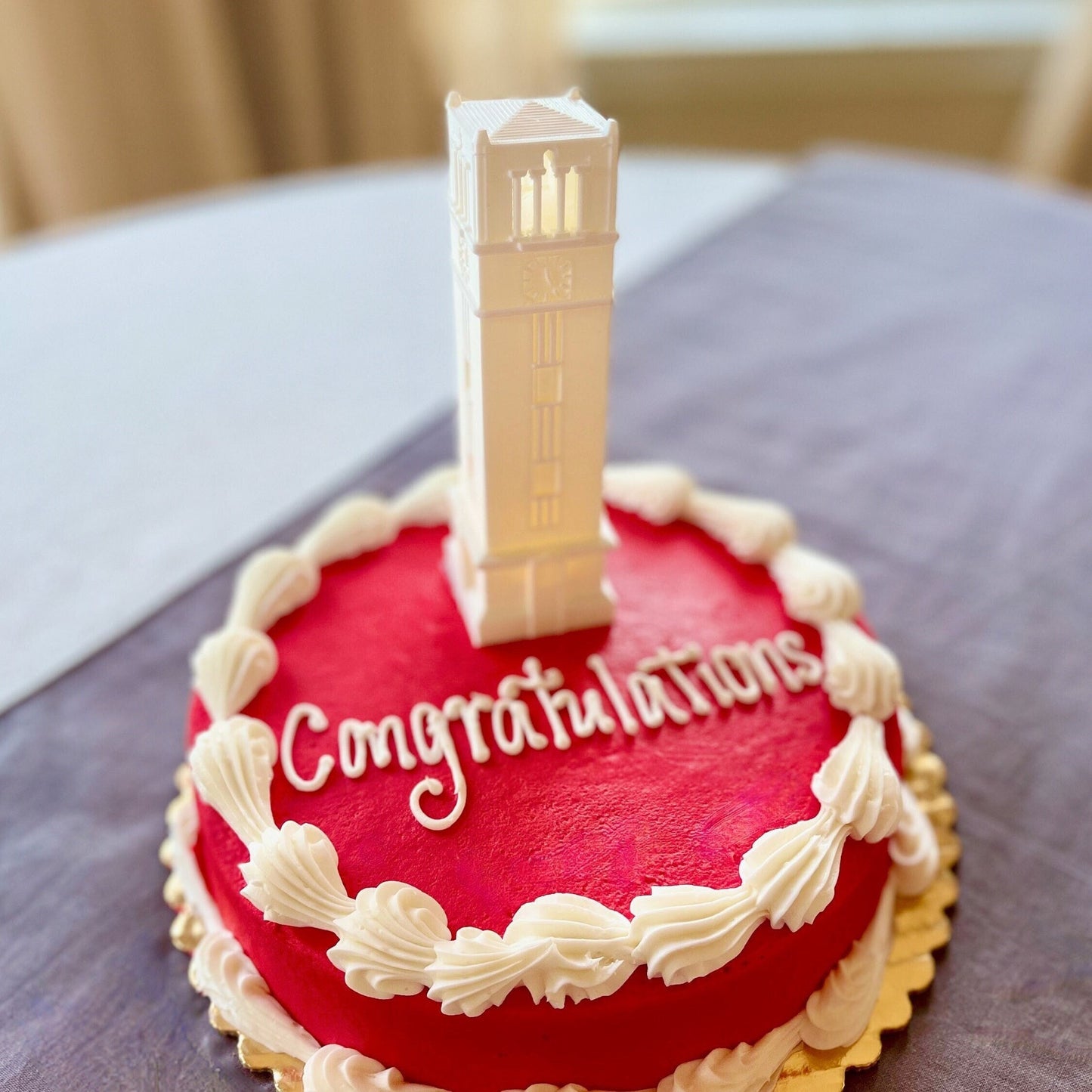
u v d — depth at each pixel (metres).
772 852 0.36
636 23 1.07
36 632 0.49
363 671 0.41
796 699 0.40
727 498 0.48
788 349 0.65
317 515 0.54
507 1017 0.34
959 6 1.06
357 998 0.34
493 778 0.38
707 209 0.79
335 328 0.66
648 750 0.39
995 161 1.07
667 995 0.34
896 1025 0.37
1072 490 0.55
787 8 1.09
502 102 0.35
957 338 0.65
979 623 0.49
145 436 0.58
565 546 0.41
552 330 0.37
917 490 0.56
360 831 0.37
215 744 0.38
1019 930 0.40
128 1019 0.38
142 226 0.75
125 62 0.83
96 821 0.43
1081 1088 0.36
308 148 0.92
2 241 0.88
